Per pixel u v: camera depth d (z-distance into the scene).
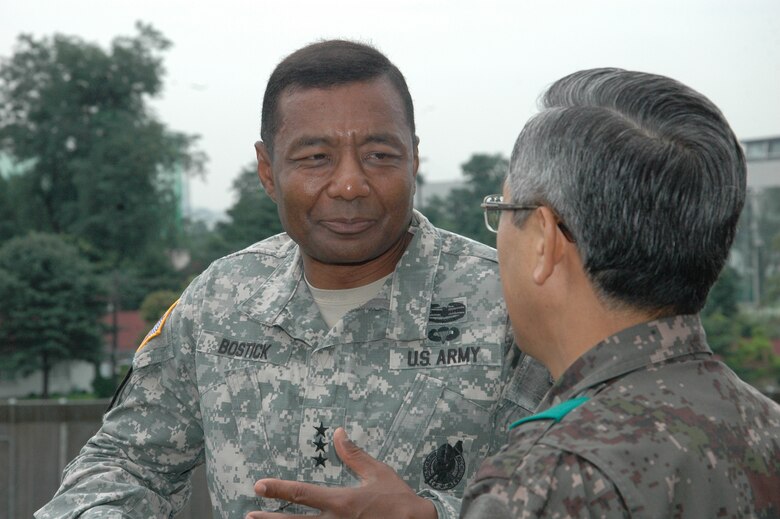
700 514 0.84
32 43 50.78
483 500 0.86
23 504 3.88
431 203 35.16
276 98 1.37
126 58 51.19
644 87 0.95
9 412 3.90
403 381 1.37
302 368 1.41
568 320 0.97
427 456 1.35
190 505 3.53
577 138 0.93
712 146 0.92
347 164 1.32
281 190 1.37
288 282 1.48
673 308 0.95
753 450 0.89
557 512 0.83
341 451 1.15
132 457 1.50
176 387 1.52
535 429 0.90
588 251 0.94
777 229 45.34
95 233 47.81
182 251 50.31
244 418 1.42
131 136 48.88
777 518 0.88
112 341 44.47
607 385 0.92
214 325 1.49
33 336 42.00
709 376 0.93
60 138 49.56
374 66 1.36
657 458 0.84
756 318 43.31
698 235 0.92
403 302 1.41
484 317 1.40
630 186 0.91
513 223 1.01
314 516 1.10
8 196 49.44
